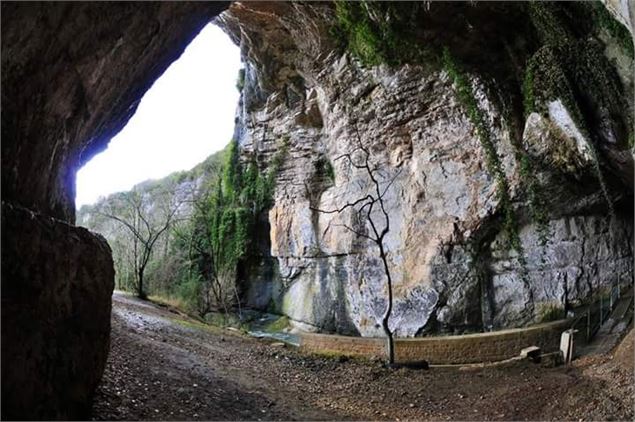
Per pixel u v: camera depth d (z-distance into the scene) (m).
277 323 23.61
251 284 26.39
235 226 26.62
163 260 29.08
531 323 15.94
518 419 8.91
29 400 4.00
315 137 22.78
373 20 15.20
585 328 14.23
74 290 4.95
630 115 11.63
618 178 14.21
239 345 15.24
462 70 15.23
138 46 5.63
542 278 16.03
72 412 4.88
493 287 16.83
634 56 10.58
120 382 7.34
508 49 14.52
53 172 5.15
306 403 9.52
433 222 17.81
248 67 24.77
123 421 5.87
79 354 5.04
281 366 13.09
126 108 6.89
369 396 11.05
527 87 13.69
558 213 15.92
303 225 23.12
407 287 18.19
